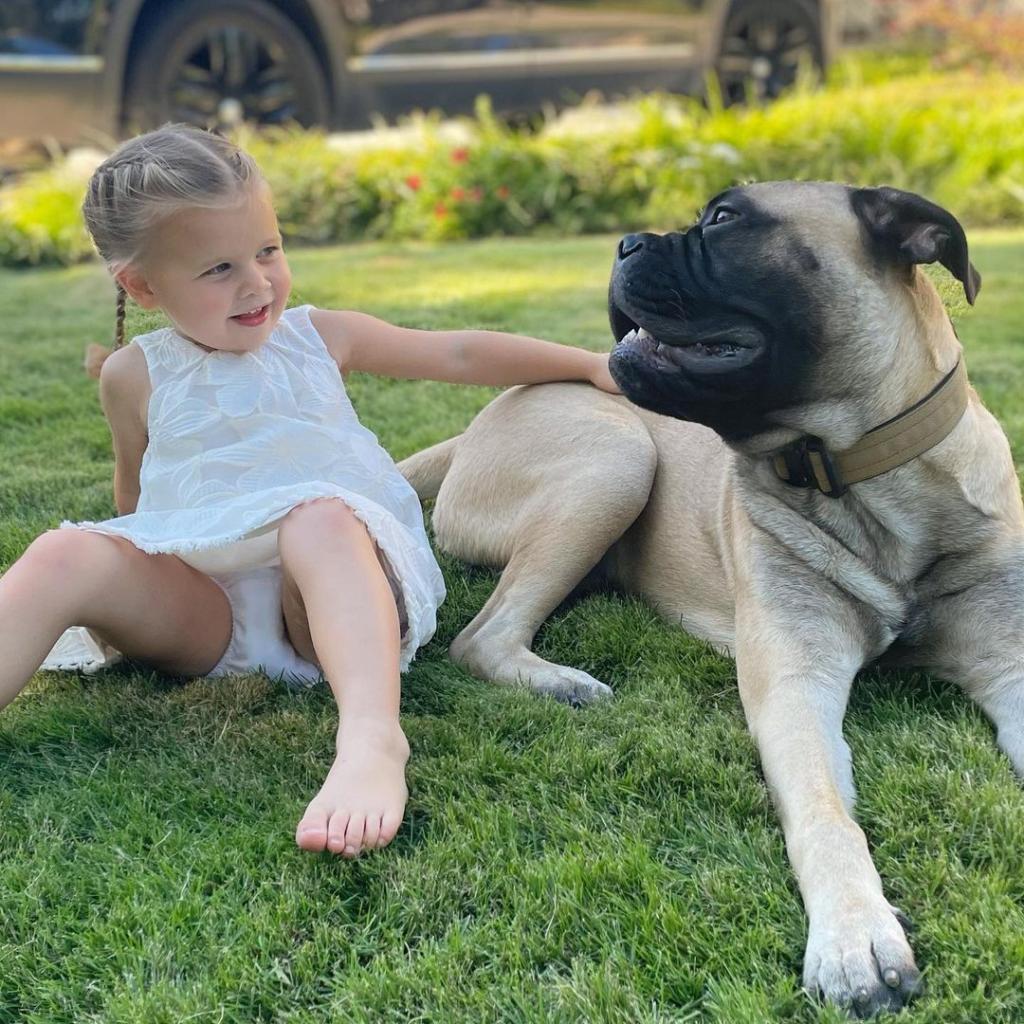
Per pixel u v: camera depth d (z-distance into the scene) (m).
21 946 1.98
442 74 10.70
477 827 2.21
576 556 3.08
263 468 2.69
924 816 2.22
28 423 4.96
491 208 9.73
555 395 3.36
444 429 4.61
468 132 10.58
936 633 2.77
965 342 5.76
